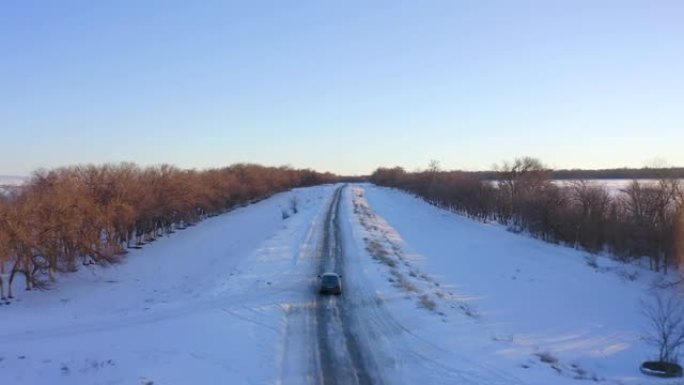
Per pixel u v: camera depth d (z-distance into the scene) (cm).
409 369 2773
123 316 3984
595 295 5069
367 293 4619
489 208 11544
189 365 2777
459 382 2589
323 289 4547
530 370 2798
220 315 3856
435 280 5588
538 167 11469
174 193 9331
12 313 4350
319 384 2562
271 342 3212
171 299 4788
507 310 4519
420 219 11650
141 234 8488
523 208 9538
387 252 6981
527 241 8256
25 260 5191
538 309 4572
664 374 2988
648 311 4528
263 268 5781
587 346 3625
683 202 6531
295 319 3788
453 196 13375
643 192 7725
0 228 4922
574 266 6303
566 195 8744
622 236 6956
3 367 2747
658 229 6319
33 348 3119
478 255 7150
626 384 2784
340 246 7319
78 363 2797
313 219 10756
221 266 6325
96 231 6350
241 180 15700
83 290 5281
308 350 3088
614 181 18775
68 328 3653
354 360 2914
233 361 2856
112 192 7406
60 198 5728
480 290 5247
